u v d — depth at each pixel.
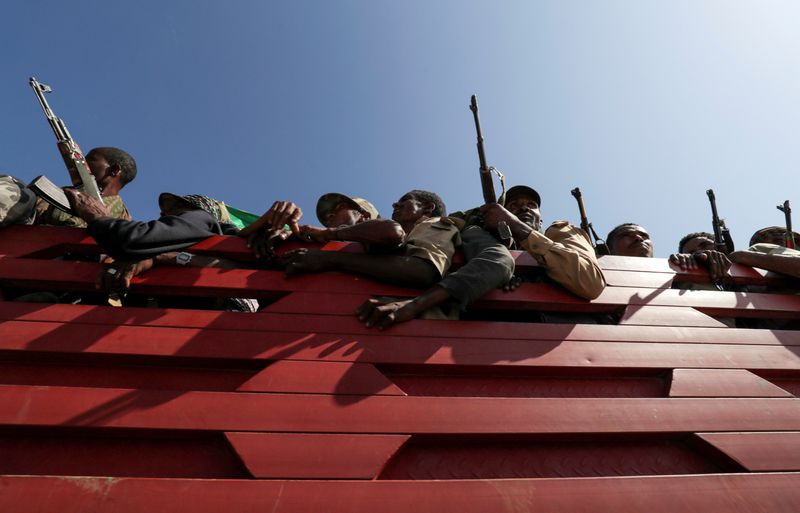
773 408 2.59
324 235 2.99
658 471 2.31
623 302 3.12
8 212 2.67
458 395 2.50
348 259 2.84
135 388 2.23
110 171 3.83
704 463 2.37
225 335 2.41
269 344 2.41
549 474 2.21
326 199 4.02
